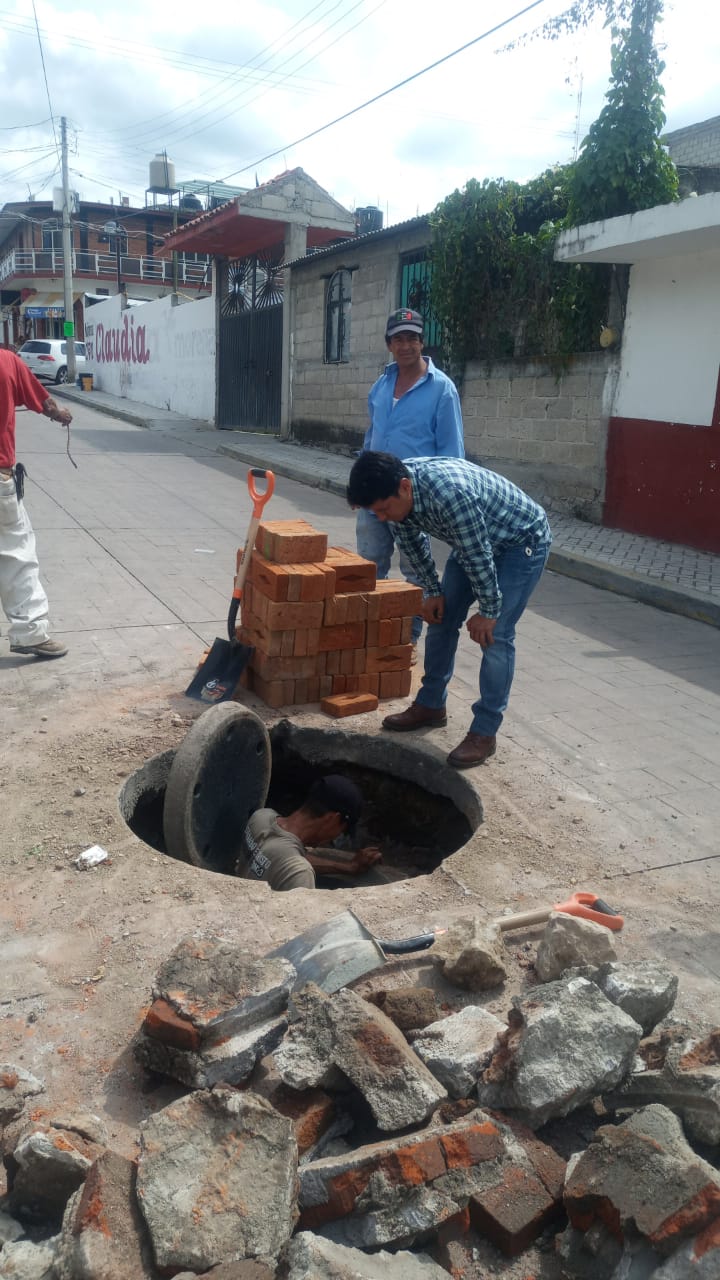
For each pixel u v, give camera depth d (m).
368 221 21.12
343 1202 2.01
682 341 8.86
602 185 9.66
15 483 5.12
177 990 2.39
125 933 3.00
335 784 4.27
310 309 16.09
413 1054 2.33
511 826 3.82
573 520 10.44
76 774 4.04
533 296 10.81
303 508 10.84
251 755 4.01
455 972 2.80
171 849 3.75
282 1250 1.89
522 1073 2.22
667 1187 1.95
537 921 3.09
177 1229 1.87
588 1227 2.03
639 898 3.36
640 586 7.74
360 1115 2.32
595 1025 2.30
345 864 4.34
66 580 7.11
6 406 5.02
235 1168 1.99
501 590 4.14
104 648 5.66
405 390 5.33
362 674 5.04
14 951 2.89
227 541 8.84
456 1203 2.05
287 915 3.13
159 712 4.74
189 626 6.16
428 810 4.50
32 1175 2.02
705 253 8.52
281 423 17.42
